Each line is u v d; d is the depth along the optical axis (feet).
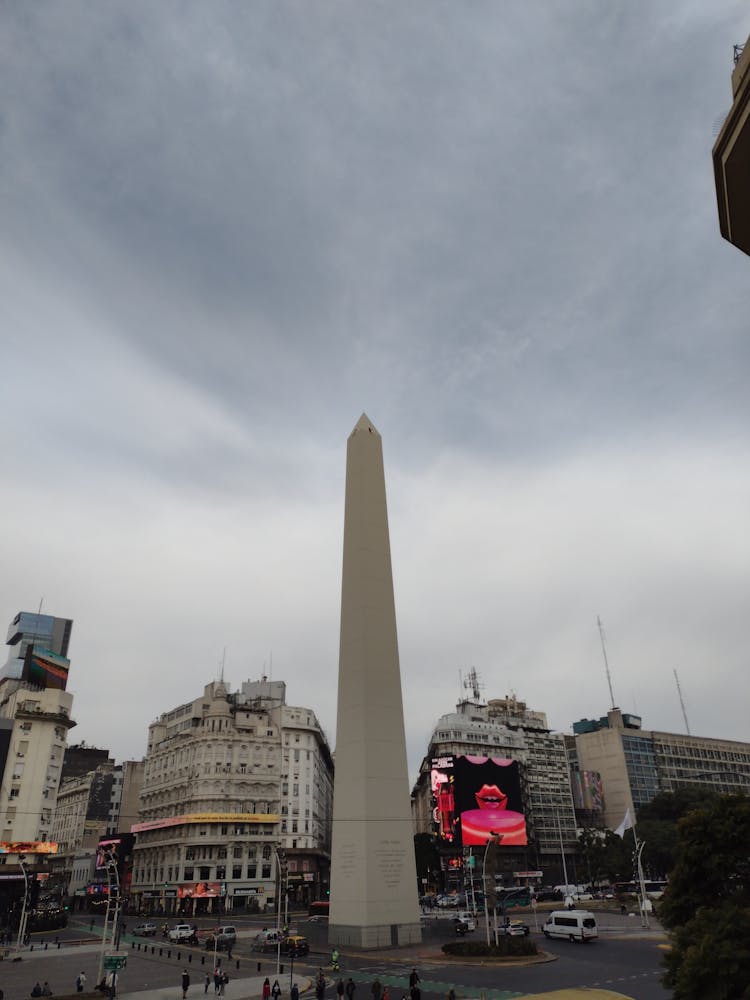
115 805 494.59
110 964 121.29
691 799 427.33
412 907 189.78
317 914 324.60
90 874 446.60
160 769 430.20
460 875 395.55
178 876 367.66
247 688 479.00
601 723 588.91
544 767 510.58
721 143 48.29
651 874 379.96
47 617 541.34
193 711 428.15
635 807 534.37
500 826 396.78
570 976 132.36
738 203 50.08
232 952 194.49
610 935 199.82
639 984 120.37
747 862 72.28
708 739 610.24
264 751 408.05
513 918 281.95
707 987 63.16
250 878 374.43
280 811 407.03
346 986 116.88
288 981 137.90
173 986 136.87
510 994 117.08
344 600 220.84
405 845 194.90
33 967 167.53
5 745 317.42
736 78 45.47
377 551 223.71
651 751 568.41
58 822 541.75
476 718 504.02
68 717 344.90
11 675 440.45
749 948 62.85
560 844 482.28
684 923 73.67
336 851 198.08
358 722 202.49
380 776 197.47
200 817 371.56
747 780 607.37
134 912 378.53
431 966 153.38
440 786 406.00
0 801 311.27
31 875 300.81
